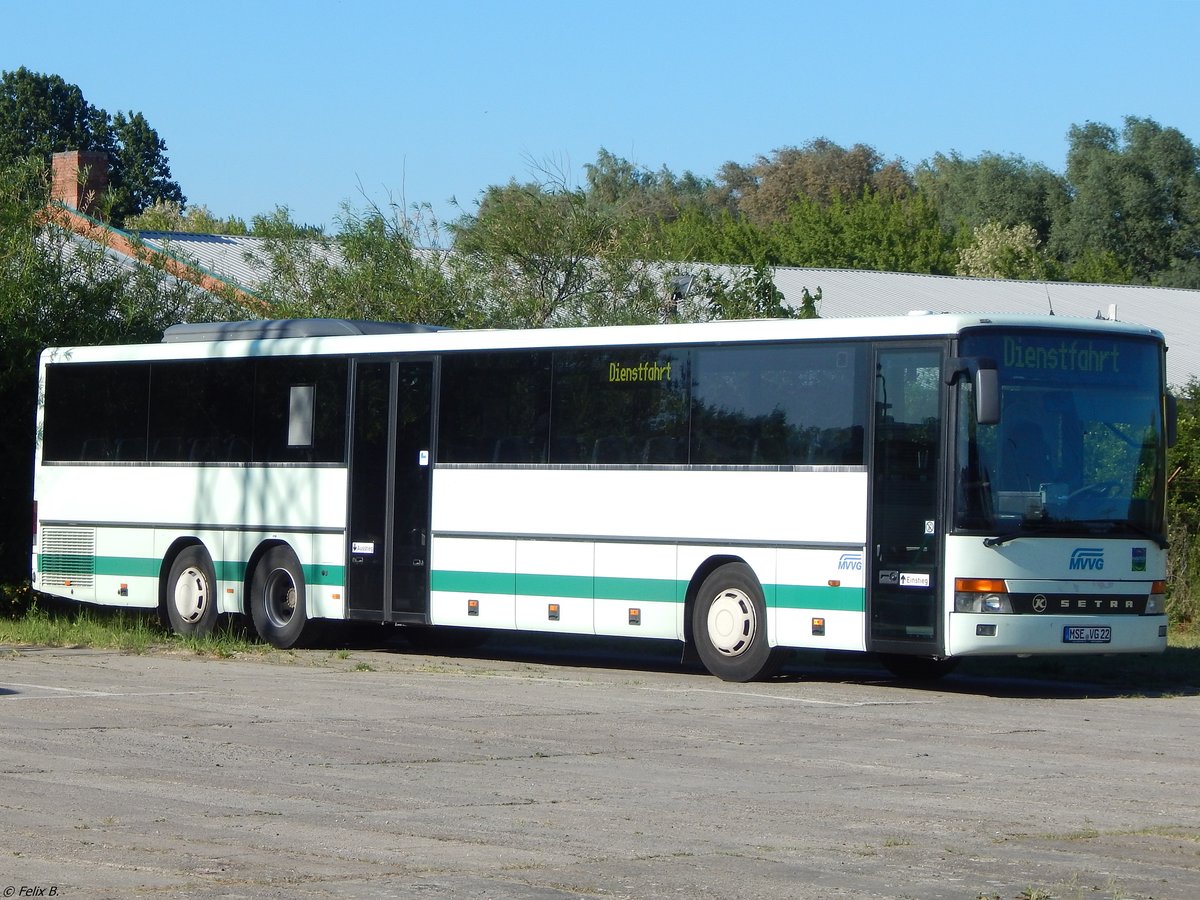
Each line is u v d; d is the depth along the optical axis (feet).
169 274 98.94
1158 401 54.85
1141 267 305.32
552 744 40.27
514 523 61.26
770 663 55.72
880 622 52.54
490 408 62.28
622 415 58.95
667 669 62.80
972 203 335.47
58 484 75.66
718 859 27.07
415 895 24.27
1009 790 34.53
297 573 67.67
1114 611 52.75
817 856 27.43
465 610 62.44
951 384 51.47
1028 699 53.06
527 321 109.60
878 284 163.32
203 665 59.98
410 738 40.86
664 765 37.22
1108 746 41.75
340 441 66.44
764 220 410.52
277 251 113.19
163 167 342.23
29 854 26.78
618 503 58.70
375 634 73.46
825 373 54.39
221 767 35.86
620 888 24.91
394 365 65.16
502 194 113.39
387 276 109.81
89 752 37.78
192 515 70.95
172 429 71.97
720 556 56.24
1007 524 51.37
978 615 50.96
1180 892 25.27
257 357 69.36
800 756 39.01
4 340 81.30
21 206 86.38
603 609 58.95
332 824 29.60
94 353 74.95
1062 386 53.01
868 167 418.51
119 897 23.94
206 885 24.72
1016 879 25.94
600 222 113.60
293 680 54.80
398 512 64.54
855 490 53.31
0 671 56.39
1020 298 164.55
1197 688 57.88
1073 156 339.98
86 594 74.64
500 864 26.48
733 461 56.13
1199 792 34.68
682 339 57.72
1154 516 54.13
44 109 331.16
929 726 45.19
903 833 29.55
